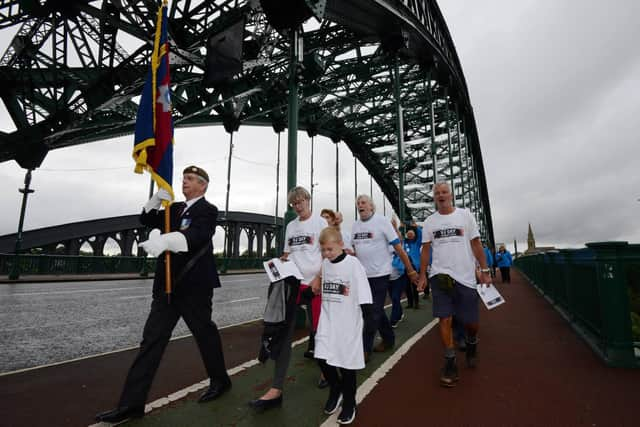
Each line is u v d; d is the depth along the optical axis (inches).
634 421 90.8
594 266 163.0
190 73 663.1
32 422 95.0
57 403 109.6
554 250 325.1
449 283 130.1
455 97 1126.4
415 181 1151.6
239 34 399.2
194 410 101.1
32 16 550.0
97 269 850.1
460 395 113.1
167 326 103.7
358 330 97.8
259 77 740.7
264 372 139.2
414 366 147.1
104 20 526.0
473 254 148.8
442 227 140.1
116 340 209.5
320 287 111.2
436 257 139.4
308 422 93.4
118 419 92.4
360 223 172.7
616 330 143.9
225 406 104.3
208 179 118.6
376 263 163.3
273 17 281.3
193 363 153.5
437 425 91.1
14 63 577.9
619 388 115.6
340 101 1061.1
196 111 718.5
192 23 444.5
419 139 1289.4
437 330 228.2
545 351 168.6
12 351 181.3
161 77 119.3
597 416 94.7
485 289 147.3
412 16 711.7
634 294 166.9
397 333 218.8
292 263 112.5
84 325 254.8
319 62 717.3
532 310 312.8
